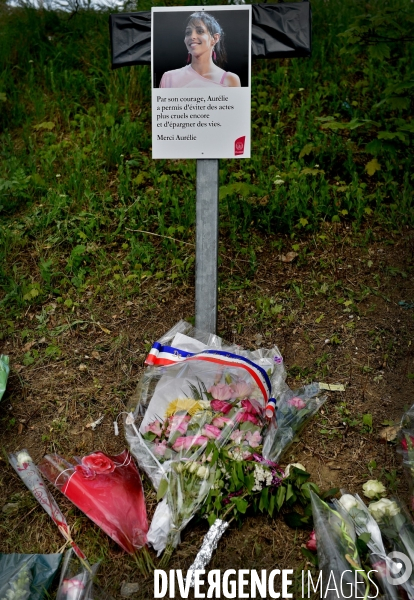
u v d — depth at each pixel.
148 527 2.39
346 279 3.68
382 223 3.99
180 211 4.05
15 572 2.17
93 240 3.98
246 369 2.74
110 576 2.26
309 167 4.36
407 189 4.14
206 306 3.13
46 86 5.45
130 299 3.62
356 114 4.85
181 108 2.92
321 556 2.15
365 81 5.23
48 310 3.56
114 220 4.11
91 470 2.51
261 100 5.10
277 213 4.04
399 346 3.26
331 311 3.49
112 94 5.18
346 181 4.35
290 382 3.11
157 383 2.89
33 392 3.10
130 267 3.80
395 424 2.83
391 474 2.60
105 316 3.53
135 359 3.26
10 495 2.60
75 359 3.28
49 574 2.20
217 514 2.36
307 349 3.29
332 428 2.86
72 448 2.81
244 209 4.03
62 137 4.95
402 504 2.42
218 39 2.87
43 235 4.04
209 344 3.06
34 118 5.13
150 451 2.61
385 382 3.09
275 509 2.43
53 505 2.49
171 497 2.38
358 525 2.27
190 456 2.51
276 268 3.79
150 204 4.17
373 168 4.13
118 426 2.90
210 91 2.90
